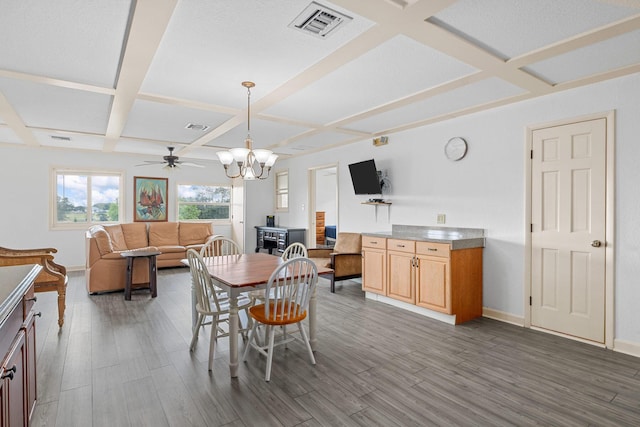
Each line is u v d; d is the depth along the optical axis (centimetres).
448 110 378
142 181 703
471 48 228
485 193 380
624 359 272
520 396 220
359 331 336
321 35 213
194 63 253
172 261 641
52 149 618
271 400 215
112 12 189
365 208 540
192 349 291
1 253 359
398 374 249
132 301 436
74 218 648
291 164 742
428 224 442
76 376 244
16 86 301
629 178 282
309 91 317
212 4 180
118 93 310
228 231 820
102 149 629
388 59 250
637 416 199
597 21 198
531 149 341
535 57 243
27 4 179
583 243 307
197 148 611
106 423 191
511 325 353
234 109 368
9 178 588
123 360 270
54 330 333
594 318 301
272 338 249
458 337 320
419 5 179
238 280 254
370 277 447
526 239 345
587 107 303
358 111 382
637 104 277
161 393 223
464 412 203
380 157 512
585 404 211
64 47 229
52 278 339
